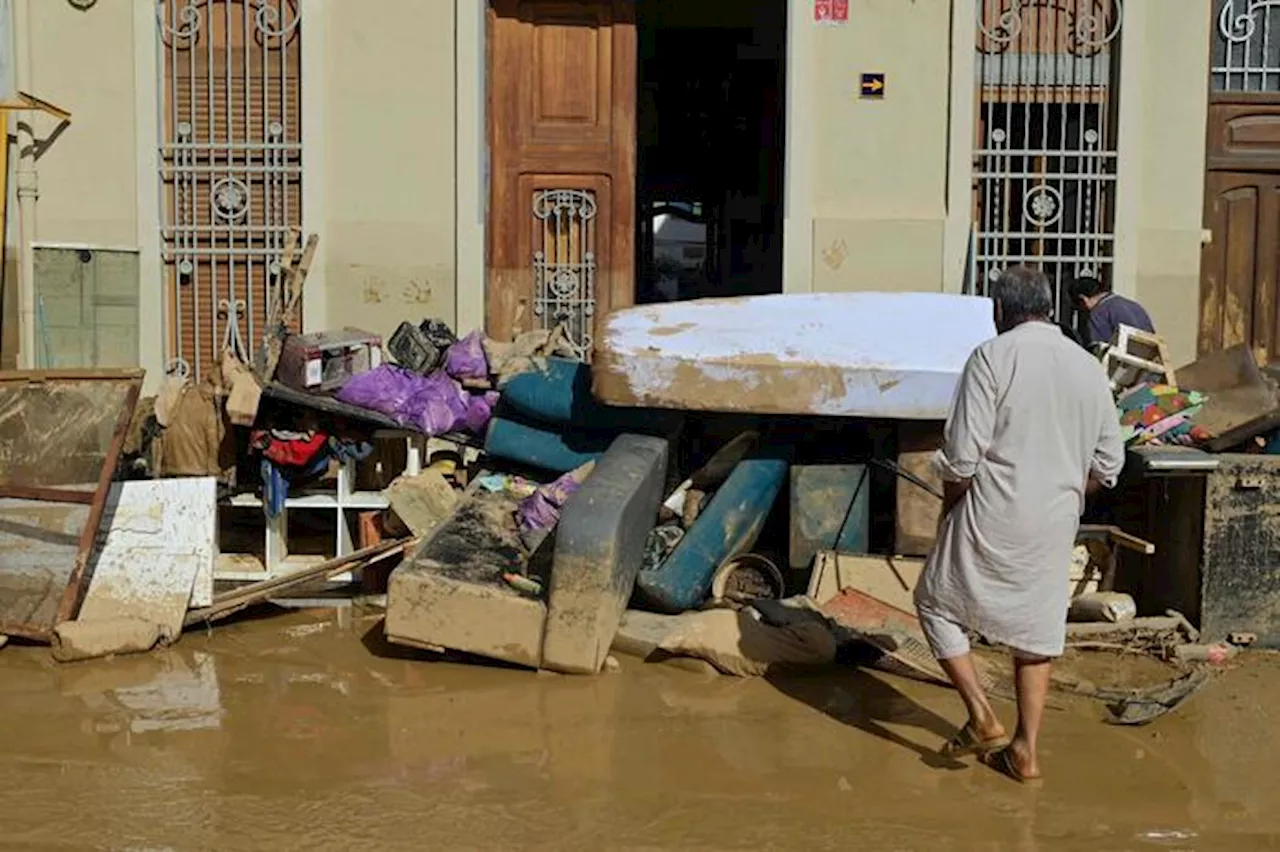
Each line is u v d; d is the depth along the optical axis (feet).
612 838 14.70
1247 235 29.60
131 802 15.44
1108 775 16.58
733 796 15.79
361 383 23.36
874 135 28.86
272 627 21.89
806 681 19.51
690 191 40.70
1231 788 16.28
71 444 21.24
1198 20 28.66
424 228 29.19
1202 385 23.63
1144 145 28.84
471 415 23.95
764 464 21.99
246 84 29.12
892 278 28.99
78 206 29.04
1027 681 16.25
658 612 21.01
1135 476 21.58
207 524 21.80
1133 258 28.94
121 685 19.20
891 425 22.38
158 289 29.12
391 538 23.71
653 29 39.86
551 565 20.20
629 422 22.81
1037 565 16.01
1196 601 21.36
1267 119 29.40
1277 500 21.22
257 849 14.38
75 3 28.73
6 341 28.12
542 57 30.04
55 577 20.79
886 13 28.68
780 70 39.45
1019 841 14.84
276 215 29.30
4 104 26.73
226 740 17.22
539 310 30.35
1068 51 28.96
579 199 30.22
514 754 16.87
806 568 22.12
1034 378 15.97
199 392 23.54
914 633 20.31
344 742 17.17
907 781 16.29
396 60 28.96
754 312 23.58
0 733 17.40
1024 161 29.09
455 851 14.38
